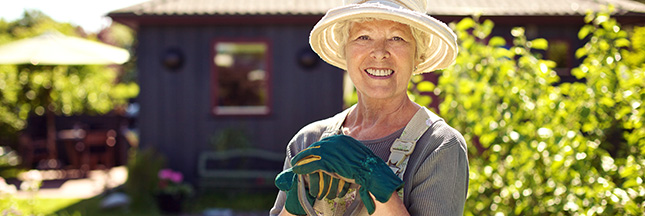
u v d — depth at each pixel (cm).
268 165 916
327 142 136
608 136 321
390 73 154
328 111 909
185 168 916
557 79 335
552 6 883
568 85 320
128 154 1041
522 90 313
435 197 138
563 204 273
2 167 1102
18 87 1158
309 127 183
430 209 138
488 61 336
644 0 1015
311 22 884
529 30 891
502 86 326
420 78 358
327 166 133
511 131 308
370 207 132
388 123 158
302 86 909
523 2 912
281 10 854
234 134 906
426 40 164
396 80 155
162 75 907
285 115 915
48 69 1185
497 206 308
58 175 1078
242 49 963
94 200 854
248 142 915
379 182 129
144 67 903
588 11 340
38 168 1130
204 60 904
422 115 151
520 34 343
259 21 878
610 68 304
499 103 339
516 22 880
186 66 905
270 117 917
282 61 907
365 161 132
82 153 1114
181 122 914
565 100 308
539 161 304
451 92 345
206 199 856
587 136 307
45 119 1177
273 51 904
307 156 136
